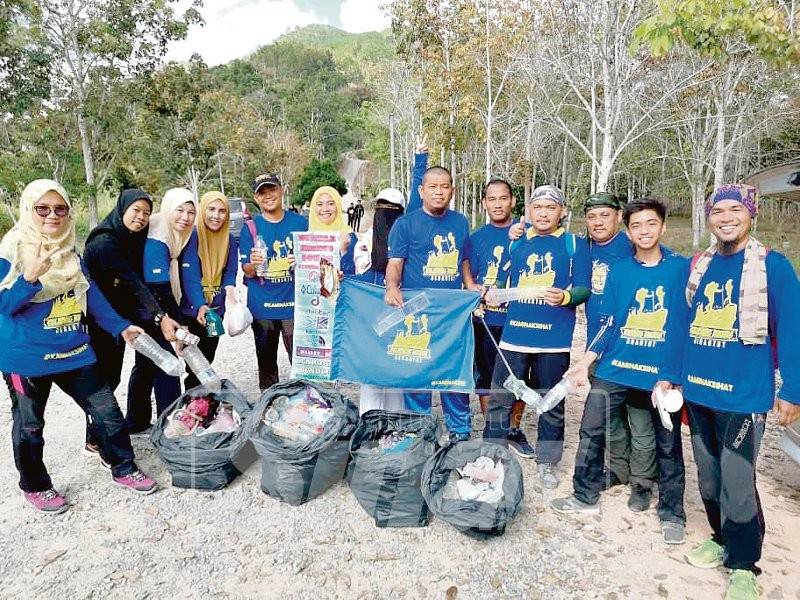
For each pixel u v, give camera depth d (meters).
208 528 3.47
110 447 3.79
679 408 3.18
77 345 3.59
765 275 2.80
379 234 4.80
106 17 21.86
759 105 18.75
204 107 30.62
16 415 3.50
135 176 29.75
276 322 5.22
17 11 19.98
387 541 3.36
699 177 21.89
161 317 4.05
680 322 3.20
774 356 2.93
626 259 3.59
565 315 4.03
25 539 3.35
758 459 4.37
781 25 5.04
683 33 5.31
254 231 5.04
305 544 3.33
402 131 34.75
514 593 2.96
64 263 3.43
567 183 28.17
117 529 3.45
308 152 56.75
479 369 4.82
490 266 4.80
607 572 3.11
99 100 22.59
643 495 3.70
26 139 21.92
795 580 3.01
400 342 4.23
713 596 2.94
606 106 12.36
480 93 20.31
